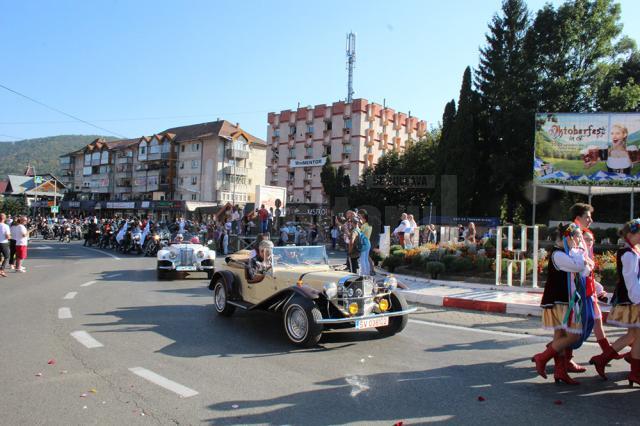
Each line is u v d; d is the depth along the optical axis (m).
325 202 63.84
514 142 33.91
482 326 8.36
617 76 36.53
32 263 19.25
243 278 8.77
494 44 36.62
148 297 11.15
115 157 87.75
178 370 5.69
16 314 8.80
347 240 11.72
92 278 14.55
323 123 67.19
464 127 34.09
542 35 35.25
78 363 5.91
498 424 4.18
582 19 34.47
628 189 22.08
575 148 21.27
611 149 20.86
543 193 33.56
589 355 6.55
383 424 4.17
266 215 22.17
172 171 75.50
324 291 6.87
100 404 4.59
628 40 35.66
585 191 23.19
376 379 5.42
